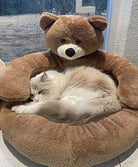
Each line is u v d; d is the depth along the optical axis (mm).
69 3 695
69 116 425
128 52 664
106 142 360
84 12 702
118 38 691
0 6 700
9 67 513
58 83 560
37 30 759
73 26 469
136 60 686
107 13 705
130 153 445
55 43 508
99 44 530
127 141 388
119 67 559
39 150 361
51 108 446
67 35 481
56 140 359
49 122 403
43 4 705
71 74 557
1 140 479
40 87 543
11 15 721
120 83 500
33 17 729
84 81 518
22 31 758
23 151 383
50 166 379
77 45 498
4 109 468
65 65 620
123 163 417
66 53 486
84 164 358
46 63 598
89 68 571
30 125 392
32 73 586
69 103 459
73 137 362
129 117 419
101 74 546
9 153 443
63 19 478
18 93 462
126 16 618
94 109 438
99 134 369
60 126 391
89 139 358
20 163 417
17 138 383
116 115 424
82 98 479
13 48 798
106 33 732
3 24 734
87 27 475
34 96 548
